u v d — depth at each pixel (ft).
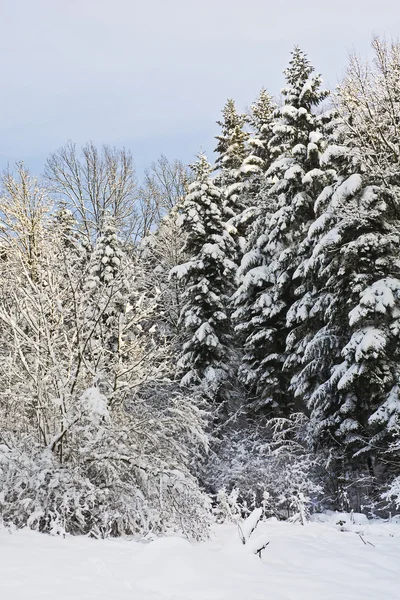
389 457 40.86
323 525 27.12
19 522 21.45
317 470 44.39
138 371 28.76
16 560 14.66
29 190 51.70
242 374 54.24
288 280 53.36
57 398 24.77
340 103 48.93
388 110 45.75
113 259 53.26
